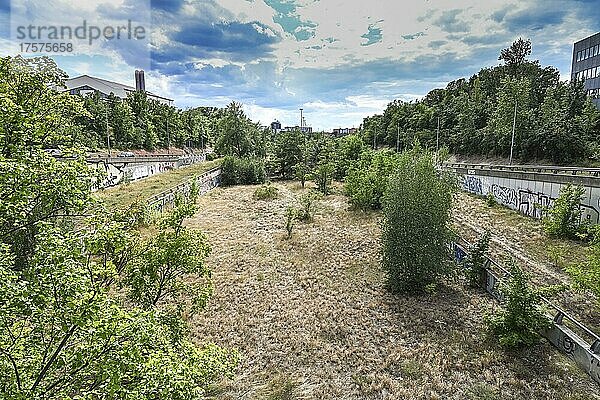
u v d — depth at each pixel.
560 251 18.42
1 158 4.51
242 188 48.53
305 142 62.09
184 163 64.12
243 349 11.26
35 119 6.65
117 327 4.52
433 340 11.69
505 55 78.25
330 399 9.15
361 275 17.31
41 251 4.46
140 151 72.06
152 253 8.71
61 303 4.13
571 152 45.47
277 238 23.84
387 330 12.34
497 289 13.76
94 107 66.38
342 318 13.15
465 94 74.19
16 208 4.55
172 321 8.18
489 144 57.53
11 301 3.93
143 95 85.00
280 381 9.80
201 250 9.33
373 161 36.56
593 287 10.98
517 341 10.81
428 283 15.21
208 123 109.88
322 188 41.50
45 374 4.57
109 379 4.42
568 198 20.80
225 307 14.02
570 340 10.49
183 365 5.12
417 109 83.88
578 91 54.94
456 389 9.44
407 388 9.49
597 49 56.53
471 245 18.34
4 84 7.45
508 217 26.30
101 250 5.83
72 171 5.13
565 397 9.03
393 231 15.30
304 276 17.19
